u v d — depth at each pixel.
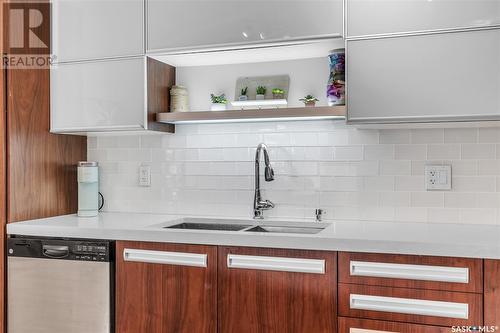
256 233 2.01
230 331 2.01
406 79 2.06
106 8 2.51
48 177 2.65
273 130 2.60
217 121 2.55
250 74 2.64
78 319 2.21
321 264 1.89
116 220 2.48
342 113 2.19
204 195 2.72
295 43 2.23
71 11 2.57
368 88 2.12
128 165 2.86
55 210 2.70
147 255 2.13
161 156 2.80
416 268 1.78
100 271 2.18
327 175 2.51
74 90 2.57
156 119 2.53
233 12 2.31
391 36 2.08
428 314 1.76
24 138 2.48
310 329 1.90
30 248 2.30
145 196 2.83
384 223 2.34
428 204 2.36
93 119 2.53
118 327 2.17
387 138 2.42
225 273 2.01
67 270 2.23
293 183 2.56
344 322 1.86
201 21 2.36
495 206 2.26
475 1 1.97
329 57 2.36
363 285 1.84
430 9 2.03
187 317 2.07
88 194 2.67
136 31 2.46
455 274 1.74
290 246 1.92
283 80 2.57
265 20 2.27
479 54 1.97
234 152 2.67
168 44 2.41
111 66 2.49
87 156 2.95
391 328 1.81
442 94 2.01
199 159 2.73
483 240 1.80
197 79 2.73
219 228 2.58
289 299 1.93
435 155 2.35
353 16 2.13
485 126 2.23
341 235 1.93
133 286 2.15
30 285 2.30
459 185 2.31
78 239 2.25
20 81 2.46
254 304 1.97
